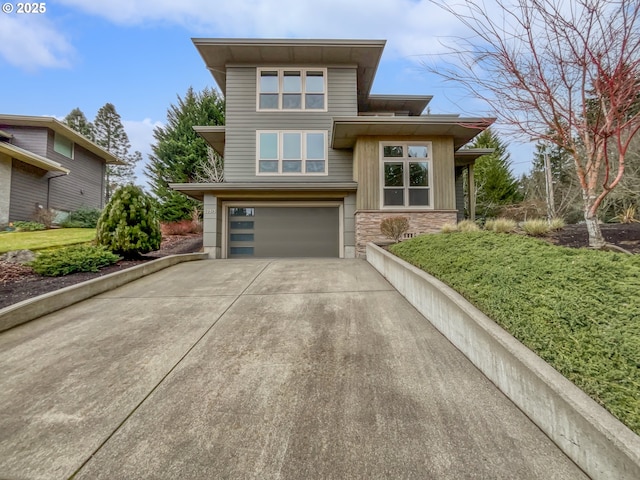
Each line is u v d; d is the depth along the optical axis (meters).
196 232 16.73
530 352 2.53
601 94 4.43
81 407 2.52
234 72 12.48
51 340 3.78
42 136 15.91
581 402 1.97
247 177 12.16
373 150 10.97
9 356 3.39
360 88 14.14
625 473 1.64
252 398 2.62
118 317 4.53
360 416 2.38
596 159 5.13
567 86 4.67
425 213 10.87
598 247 5.10
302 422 2.32
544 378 2.21
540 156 19.14
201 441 2.14
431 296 4.21
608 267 3.46
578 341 2.45
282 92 12.46
